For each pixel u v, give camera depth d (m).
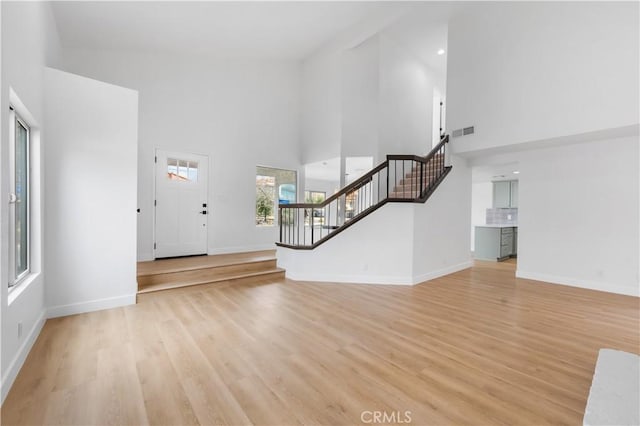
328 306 3.45
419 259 4.62
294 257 4.79
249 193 6.27
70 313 3.08
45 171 2.89
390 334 2.67
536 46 4.09
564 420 1.57
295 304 3.52
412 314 3.19
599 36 3.56
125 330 2.72
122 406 1.67
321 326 2.85
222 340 2.53
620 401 1.59
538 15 4.06
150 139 5.09
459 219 5.49
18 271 2.47
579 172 4.37
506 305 3.50
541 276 4.75
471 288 4.27
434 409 1.66
